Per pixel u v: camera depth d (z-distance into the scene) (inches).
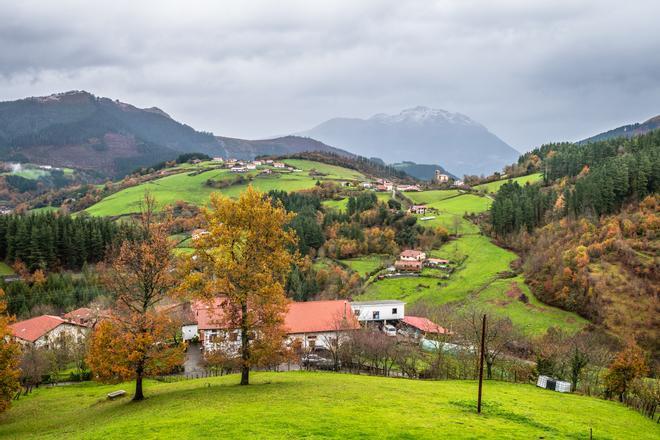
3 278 5157.5
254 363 1804.9
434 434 1283.2
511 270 5600.4
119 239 5182.1
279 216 1819.6
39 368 2716.5
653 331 3720.5
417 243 6909.5
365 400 1633.9
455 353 3034.0
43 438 1433.3
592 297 4249.5
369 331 3184.1
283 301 1828.2
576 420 1624.0
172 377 2755.9
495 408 1679.4
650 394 2150.6
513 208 6924.2
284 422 1318.9
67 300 4591.5
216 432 1237.7
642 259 4458.7
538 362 2637.8
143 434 1246.9
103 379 1740.9
